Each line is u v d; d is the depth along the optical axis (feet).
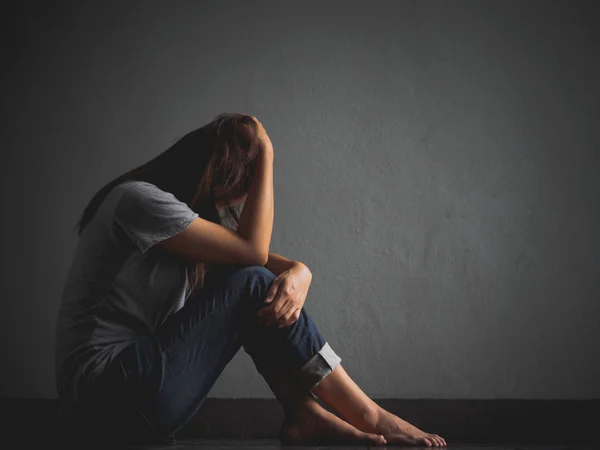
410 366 9.27
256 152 5.34
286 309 4.75
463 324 9.37
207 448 5.06
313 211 9.50
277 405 8.58
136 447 4.98
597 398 9.27
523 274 9.50
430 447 4.83
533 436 8.77
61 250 9.29
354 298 9.36
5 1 9.63
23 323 9.12
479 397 9.23
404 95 9.77
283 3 9.84
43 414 8.75
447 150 9.69
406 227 9.52
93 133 9.52
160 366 4.47
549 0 9.89
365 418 5.00
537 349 9.36
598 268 9.53
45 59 9.59
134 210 4.73
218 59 9.72
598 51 9.86
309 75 9.75
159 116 9.59
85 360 4.58
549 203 9.64
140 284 4.86
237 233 5.03
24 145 9.43
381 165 9.62
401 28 9.87
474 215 9.58
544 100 9.80
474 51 9.86
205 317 4.59
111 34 9.69
